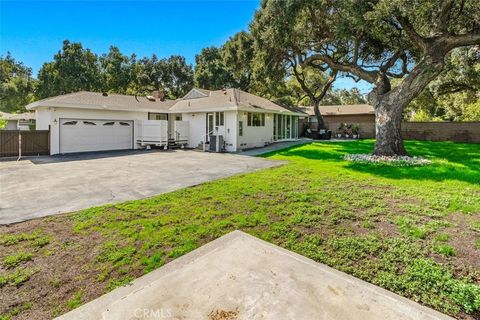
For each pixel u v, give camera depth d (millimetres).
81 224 3971
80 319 2051
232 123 14984
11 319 2145
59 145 13188
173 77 41562
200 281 2523
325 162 10078
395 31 11492
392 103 10469
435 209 4629
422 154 11383
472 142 18016
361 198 5270
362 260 2953
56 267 2854
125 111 15602
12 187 6293
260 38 14242
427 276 2592
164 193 5730
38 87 34062
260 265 2816
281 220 4152
